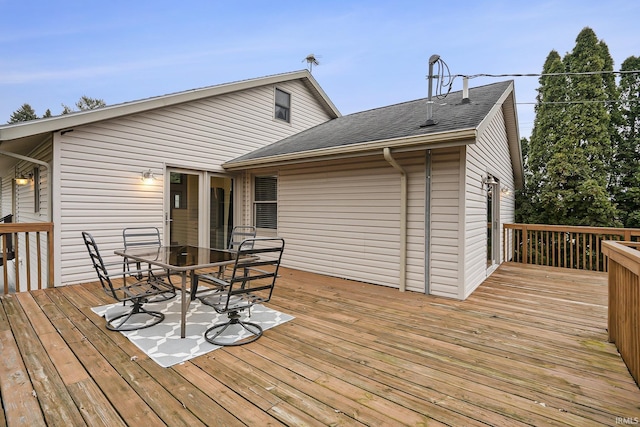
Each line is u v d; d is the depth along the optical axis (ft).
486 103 16.51
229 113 23.32
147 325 10.48
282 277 18.30
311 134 24.41
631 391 6.81
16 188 28.32
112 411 5.98
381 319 11.31
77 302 12.96
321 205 19.25
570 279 18.12
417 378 7.29
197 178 21.62
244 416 5.87
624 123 32.07
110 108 16.58
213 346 8.93
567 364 8.03
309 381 7.12
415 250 15.30
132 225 18.07
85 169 16.30
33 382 6.97
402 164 15.72
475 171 15.65
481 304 13.20
